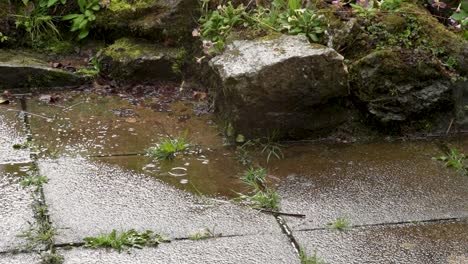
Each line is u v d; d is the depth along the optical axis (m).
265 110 4.13
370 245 3.15
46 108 4.53
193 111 4.58
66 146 4.02
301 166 3.92
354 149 4.18
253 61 4.14
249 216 3.36
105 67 4.97
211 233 3.18
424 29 4.59
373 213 3.43
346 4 4.98
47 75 4.82
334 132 4.32
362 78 4.30
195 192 3.57
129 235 3.11
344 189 3.66
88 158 3.88
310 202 3.51
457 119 4.47
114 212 3.32
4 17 5.16
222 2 4.93
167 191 3.56
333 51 4.13
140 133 4.23
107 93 4.81
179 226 3.24
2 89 4.78
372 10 4.66
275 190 3.62
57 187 3.53
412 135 4.39
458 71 4.49
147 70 4.92
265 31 4.53
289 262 2.99
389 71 4.30
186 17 4.98
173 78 4.98
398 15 4.64
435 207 3.51
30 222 3.19
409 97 4.34
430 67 4.36
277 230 3.24
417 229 3.30
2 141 4.02
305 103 4.18
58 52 5.15
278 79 4.06
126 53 4.94
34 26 5.16
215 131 4.31
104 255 2.98
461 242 3.20
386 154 4.11
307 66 4.08
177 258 2.98
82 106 4.58
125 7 5.09
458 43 4.55
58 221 3.22
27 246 3.01
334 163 3.97
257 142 4.17
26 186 3.52
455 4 5.11
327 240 3.18
